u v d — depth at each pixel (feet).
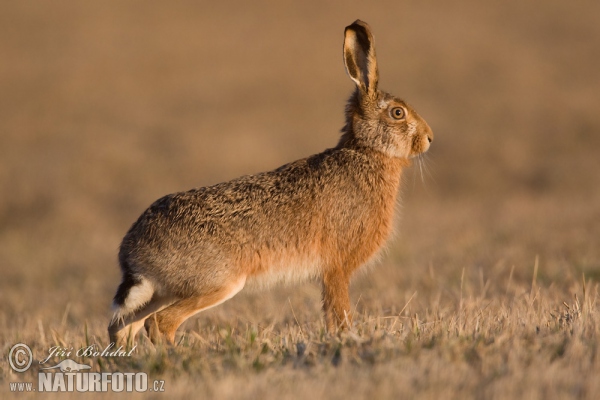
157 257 73.87
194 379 56.70
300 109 387.55
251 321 85.25
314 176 79.30
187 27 515.09
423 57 458.50
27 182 262.47
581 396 48.08
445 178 281.74
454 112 370.94
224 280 74.49
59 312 114.32
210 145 318.86
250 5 565.12
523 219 172.14
